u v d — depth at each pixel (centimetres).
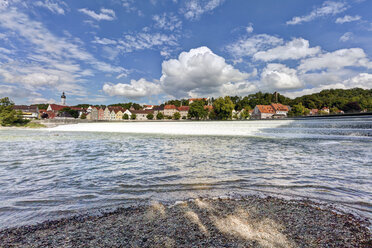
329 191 630
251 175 841
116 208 502
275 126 4116
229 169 960
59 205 527
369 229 391
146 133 4459
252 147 1878
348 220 430
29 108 12800
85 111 18038
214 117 8750
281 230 386
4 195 614
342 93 14912
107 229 392
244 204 519
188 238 355
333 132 2983
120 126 6178
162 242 343
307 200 551
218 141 2500
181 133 4288
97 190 657
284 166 1025
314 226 402
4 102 7725
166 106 15438
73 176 856
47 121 8325
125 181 763
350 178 788
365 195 592
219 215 452
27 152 1630
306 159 1233
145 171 934
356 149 1675
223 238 355
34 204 536
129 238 357
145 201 548
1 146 2072
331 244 339
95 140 2762
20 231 389
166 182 743
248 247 327
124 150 1722
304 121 3809
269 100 15425
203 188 666
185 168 991
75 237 362
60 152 1625
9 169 1007
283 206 507
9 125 7425
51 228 400
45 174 898
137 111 15312
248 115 10150
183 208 495
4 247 329
